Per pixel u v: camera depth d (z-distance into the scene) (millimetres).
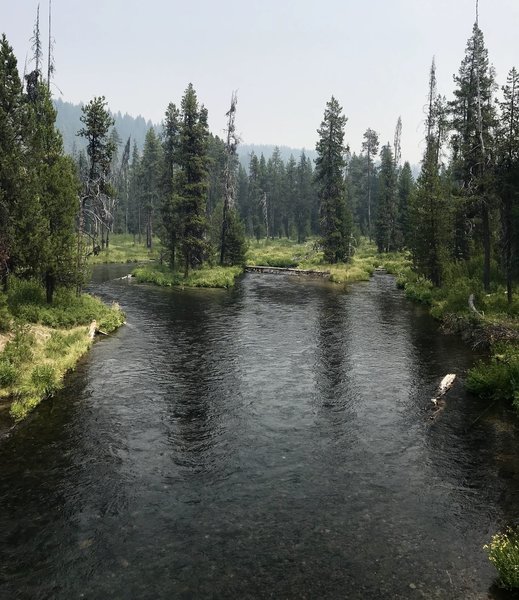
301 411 15273
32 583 7926
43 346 20281
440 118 48062
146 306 33750
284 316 30516
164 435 13508
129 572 8188
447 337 24781
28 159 23188
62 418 14578
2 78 21781
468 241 40156
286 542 8953
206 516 9781
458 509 10000
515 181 27203
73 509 9992
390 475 11391
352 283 47781
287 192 113688
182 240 47344
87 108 29781
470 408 15430
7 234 22031
